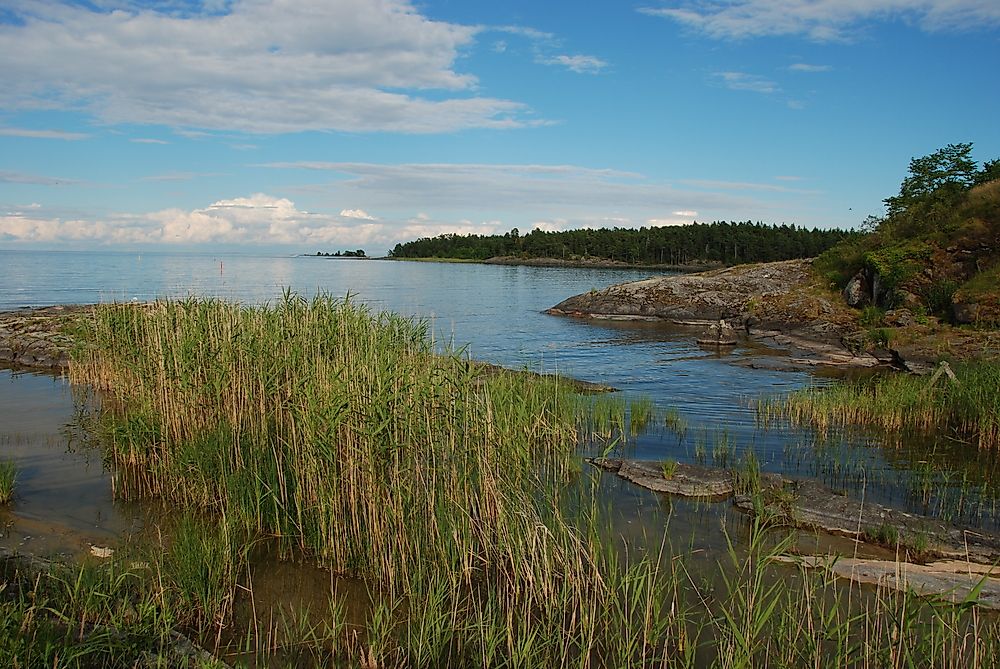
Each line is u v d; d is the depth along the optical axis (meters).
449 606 7.25
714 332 31.03
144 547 8.44
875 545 8.77
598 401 16.16
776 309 32.47
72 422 14.80
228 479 9.41
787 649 6.18
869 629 6.70
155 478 10.55
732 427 15.18
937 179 33.00
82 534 8.91
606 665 6.27
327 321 12.58
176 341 11.90
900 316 27.08
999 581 7.70
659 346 29.77
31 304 39.56
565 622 6.93
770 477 11.02
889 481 11.46
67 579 7.21
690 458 12.77
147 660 5.93
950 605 6.79
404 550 7.87
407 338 12.96
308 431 8.76
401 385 8.74
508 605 7.14
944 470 12.10
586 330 35.31
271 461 9.70
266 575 7.99
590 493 10.65
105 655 5.97
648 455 12.94
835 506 9.73
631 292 41.00
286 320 12.72
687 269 112.69
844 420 15.69
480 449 8.74
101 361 18.41
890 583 7.68
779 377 22.09
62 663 5.54
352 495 8.26
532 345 29.94
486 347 29.17
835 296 32.50
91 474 11.34
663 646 6.54
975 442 13.91
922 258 28.67
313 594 7.57
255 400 11.09
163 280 58.97
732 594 6.96
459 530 8.09
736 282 38.97
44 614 6.46
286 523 8.78
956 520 9.72
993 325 24.14
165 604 6.68
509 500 8.49
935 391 16.17
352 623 6.97
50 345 23.45
